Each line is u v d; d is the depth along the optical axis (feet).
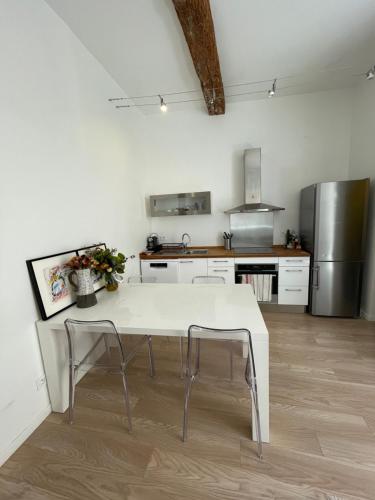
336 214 9.51
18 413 5.00
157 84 9.73
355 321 9.84
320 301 10.24
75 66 7.00
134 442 4.96
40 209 5.64
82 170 7.31
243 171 12.27
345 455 4.50
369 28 7.02
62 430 5.32
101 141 8.44
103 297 6.84
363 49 7.97
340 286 9.95
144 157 12.67
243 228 12.63
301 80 9.92
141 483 4.21
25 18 5.26
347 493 3.90
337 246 9.70
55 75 6.17
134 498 3.99
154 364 7.55
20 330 5.07
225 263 10.94
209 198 11.80
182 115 12.41
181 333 4.75
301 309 10.87
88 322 4.92
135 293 7.03
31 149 5.40
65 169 6.53
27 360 5.24
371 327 9.30
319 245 9.88
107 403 6.03
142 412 5.71
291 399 5.87
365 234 9.45
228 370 7.11
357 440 4.79
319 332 9.04
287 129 11.62
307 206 10.57
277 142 11.80
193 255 11.16
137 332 4.94
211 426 5.24
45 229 5.79
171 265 11.43
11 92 4.90
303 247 11.28
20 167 5.10
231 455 4.59
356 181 9.14
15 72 5.00
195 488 4.09
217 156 12.44
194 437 5.00
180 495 4.00
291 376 6.68
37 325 5.45
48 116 5.92
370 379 6.51
